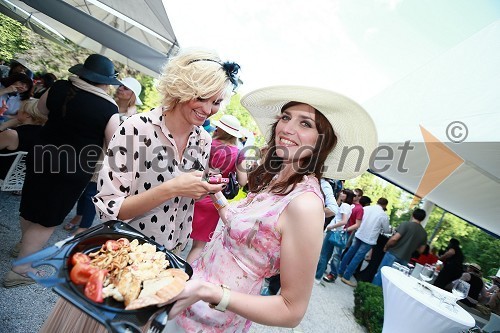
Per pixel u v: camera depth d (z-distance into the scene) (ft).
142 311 2.29
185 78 3.53
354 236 19.84
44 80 14.21
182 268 3.22
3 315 5.82
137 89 11.07
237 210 3.85
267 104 4.69
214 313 3.49
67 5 12.36
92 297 2.22
